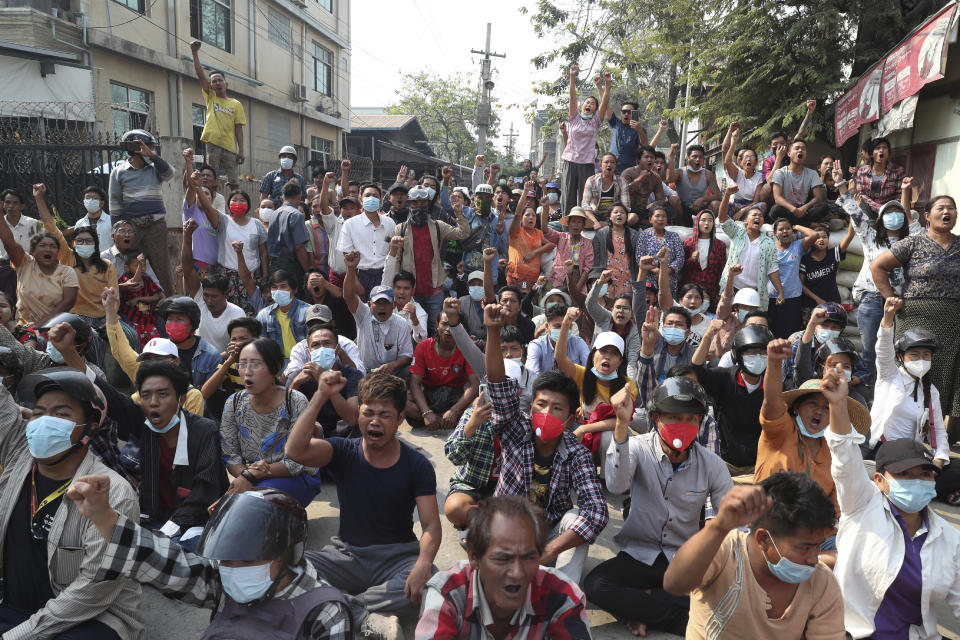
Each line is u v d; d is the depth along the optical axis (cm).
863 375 657
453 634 202
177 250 923
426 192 745
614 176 923
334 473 326
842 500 285
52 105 1212
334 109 2489
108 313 452
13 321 638
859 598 282
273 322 621
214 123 1062
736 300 630
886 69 859
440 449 553
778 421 360
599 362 444
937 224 533
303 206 998
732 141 933
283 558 211
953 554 273
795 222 826
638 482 337
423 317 700
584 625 209
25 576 261
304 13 2195
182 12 1619
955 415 541
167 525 335
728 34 1230
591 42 1995
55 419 248
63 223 853
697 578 210
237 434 390
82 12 1322
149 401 338
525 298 804
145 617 323
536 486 344
